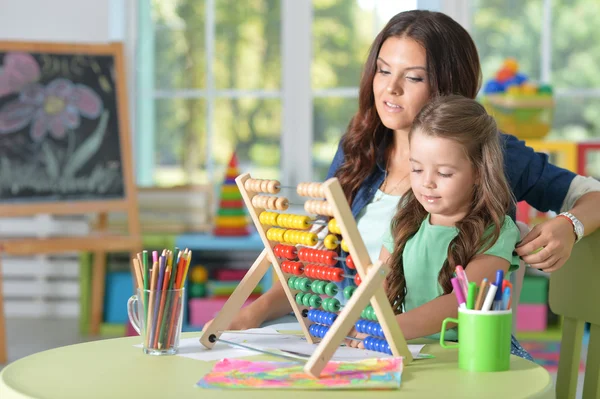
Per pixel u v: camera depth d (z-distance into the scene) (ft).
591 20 14.66
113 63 13.91
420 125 5.07
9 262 15.16
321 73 14.97
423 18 5.96
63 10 14.88
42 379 4.09
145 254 4.61
